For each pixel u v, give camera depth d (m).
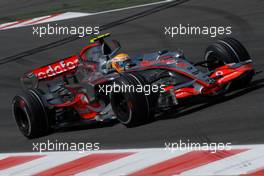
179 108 38.25
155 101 35.47
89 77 39.12
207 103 38.12
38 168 32.88
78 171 31.28
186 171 29.02
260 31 54.19
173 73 37.19
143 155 31.97
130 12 70.31
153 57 38.94
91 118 38.53
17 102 38.47
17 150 36.88
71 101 39.25
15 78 55.56
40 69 40.31
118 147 33.81
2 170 33.56
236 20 59.00
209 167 29.08
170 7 68.75
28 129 38.41
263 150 30.02
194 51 52.34
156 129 35.38
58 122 39.88
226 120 34.72
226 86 38.28
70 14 76.00
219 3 66.12
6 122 43.44
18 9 88.00
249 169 28.16
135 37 60.44
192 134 33.66
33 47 65.00
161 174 29.14
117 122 38.69
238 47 38.25
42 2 90.00
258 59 46.28
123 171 30.30
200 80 35.62
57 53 61.25
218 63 38.94
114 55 38.81
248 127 33.22
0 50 66.38
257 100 36.88
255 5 62.84
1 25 78.00
